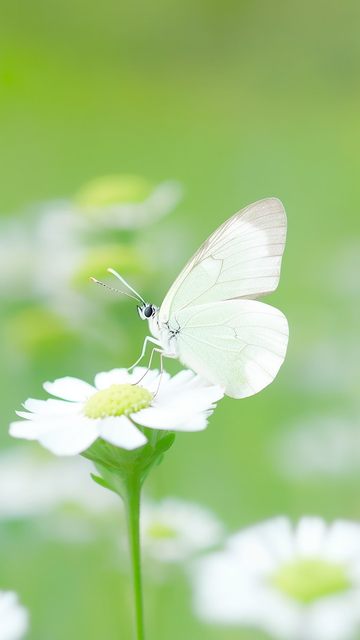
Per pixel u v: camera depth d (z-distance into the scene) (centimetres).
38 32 177
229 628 47
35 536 51
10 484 51
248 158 119
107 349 54
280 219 43
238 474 55
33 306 55
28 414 40
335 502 54
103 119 153
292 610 44
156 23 182
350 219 92
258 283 44
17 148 134
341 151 118
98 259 53
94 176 123
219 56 179
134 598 38
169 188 56
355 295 67
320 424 56
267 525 46
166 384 41
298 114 149
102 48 183
